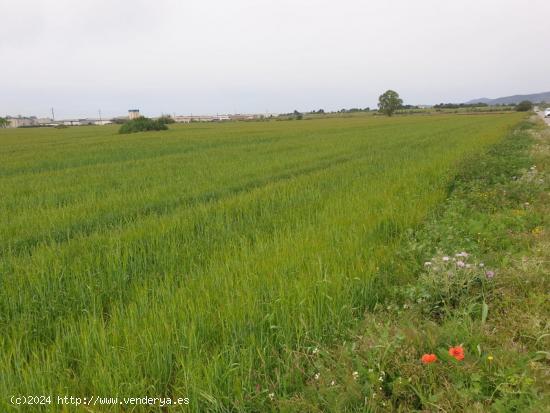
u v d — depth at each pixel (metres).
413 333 3.15
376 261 4.70
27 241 6.72
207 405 2.64
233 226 6.97
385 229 6.11
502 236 5.61
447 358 2.87
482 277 4.10
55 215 8.18
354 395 2.61
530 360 2.81
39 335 3.71
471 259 4.60
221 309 3.60
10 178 14.28
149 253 5.61
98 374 2.83
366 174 11.79
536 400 2.38
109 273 4.86
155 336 3.18
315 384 2.79
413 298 3.92
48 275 4.78
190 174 13.77
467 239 5.19
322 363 2.98
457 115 100.12
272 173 13.45
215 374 2.77
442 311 3.88
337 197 8.55
